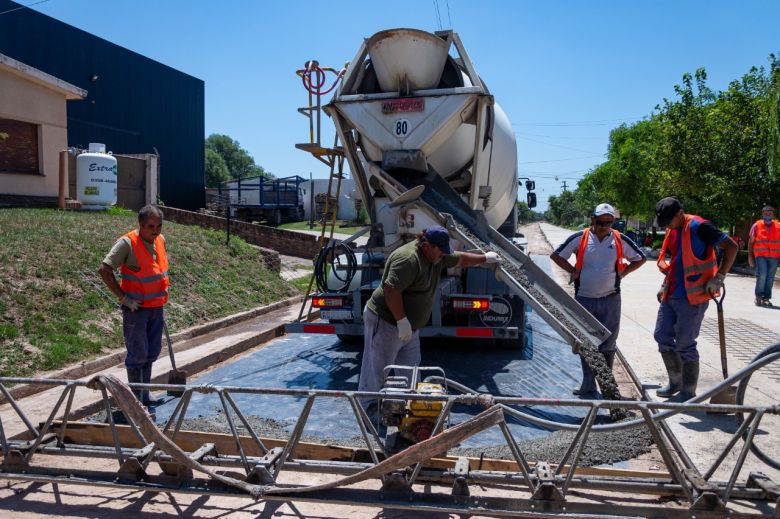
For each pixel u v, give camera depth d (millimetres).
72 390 3680
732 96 20656
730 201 19984
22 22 23250
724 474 3783
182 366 6590
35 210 11719
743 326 9023
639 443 4344
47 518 3375
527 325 9570
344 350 8055
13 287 7398
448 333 6445
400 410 3537
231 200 35406
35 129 13898
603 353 5660
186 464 3404
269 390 3496
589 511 3141
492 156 7438
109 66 27359
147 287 5352
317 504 3570
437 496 3262
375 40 6227
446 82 6621
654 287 13781
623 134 38344
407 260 4156
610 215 5496
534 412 5301
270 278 12664
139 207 18172
